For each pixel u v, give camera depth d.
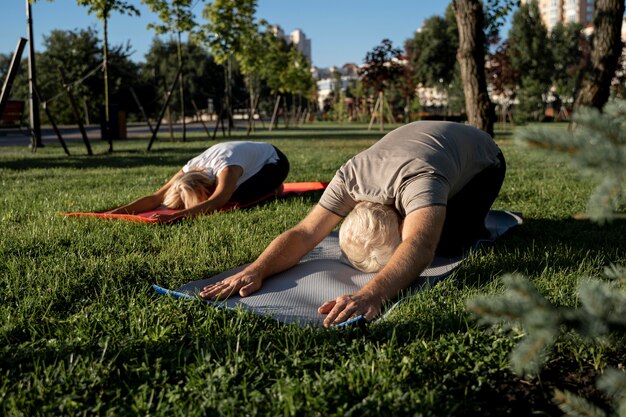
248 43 23.22
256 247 4.04
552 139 1.35
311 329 2.55
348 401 1.97
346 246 3.39
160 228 4.64
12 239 4.18
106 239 4.24
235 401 1.95
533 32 47.50
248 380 2.15
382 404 1.92
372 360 2.22
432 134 3.62
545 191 6.55
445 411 1.90
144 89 49.00
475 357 2.26
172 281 3.29
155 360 2.32
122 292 3.09
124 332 2.59
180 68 13.66
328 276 3.39
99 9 13.72
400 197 3.27
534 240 4.21
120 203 5.98
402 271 2.94
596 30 11.55
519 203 5.96
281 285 3.28
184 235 4.30
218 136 21.69
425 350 2.34
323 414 1.88
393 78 27.42
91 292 3.13
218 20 20.02
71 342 2.43
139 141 18.50
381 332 2.54
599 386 1.47
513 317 1.58
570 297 2.86
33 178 8.25
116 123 20.14
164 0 17.36
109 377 2.17
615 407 1.71
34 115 14.44
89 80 45.88
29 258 3.70
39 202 5.99
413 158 3.33
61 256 3.72
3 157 11.97
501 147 13.23
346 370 2.15
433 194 3.14
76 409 1.98
